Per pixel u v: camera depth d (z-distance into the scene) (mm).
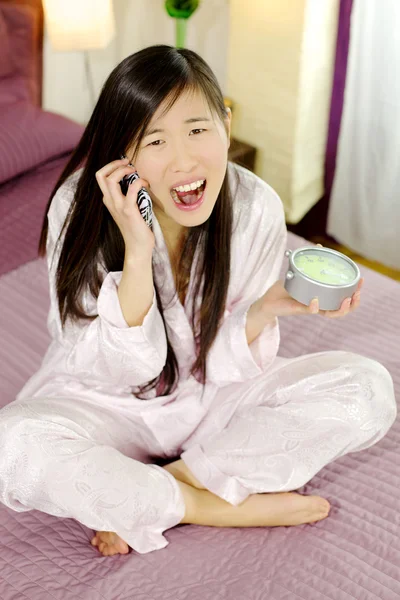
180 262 1256
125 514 1134
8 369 1536
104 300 1121
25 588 1103
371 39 2262
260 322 1259
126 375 1182
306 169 2580
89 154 1118
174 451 1349
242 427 1245
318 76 2402
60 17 2236
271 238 1333
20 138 2096
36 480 1125
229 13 2539
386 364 1555
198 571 1138
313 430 1222
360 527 1199
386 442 1367
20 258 1860
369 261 2670
